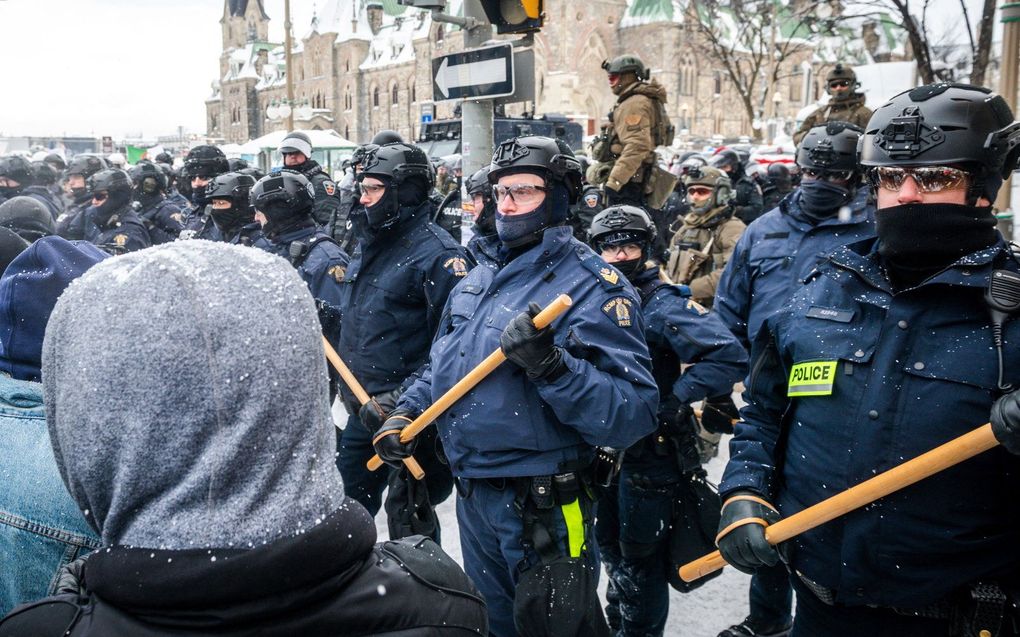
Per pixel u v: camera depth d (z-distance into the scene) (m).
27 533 1.43
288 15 25.12
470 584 1.06
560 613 2.08
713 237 5.24
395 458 2.54
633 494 2.77
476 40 4.56
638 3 65.94
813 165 3.31
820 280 1.80
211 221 5.56
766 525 1.75
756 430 1.92
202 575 0.79
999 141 1.51
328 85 77.44
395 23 74.31
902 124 1.55
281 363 0.86
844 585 1.64
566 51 62.38
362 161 3.28
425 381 2.67
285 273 0.92
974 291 1.53
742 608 3.41
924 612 1.60
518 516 2.21
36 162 9.36
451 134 15.34
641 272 3.05
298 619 0.85
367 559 0.96
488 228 3.33
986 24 7.05
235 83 89.38
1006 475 1.50
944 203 1.54
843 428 1.64
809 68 15.41
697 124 66.94
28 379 1.58
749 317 3.56
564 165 2.32
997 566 1.52
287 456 0.86
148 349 0.83
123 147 43.75
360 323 3.30
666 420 2.74
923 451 1.53
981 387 1.49
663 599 2.88
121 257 0.92
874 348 1.62
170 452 0.83
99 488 0.86
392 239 3.30
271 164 18.16
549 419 2.16
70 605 0.88
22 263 1.62
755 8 24.72
